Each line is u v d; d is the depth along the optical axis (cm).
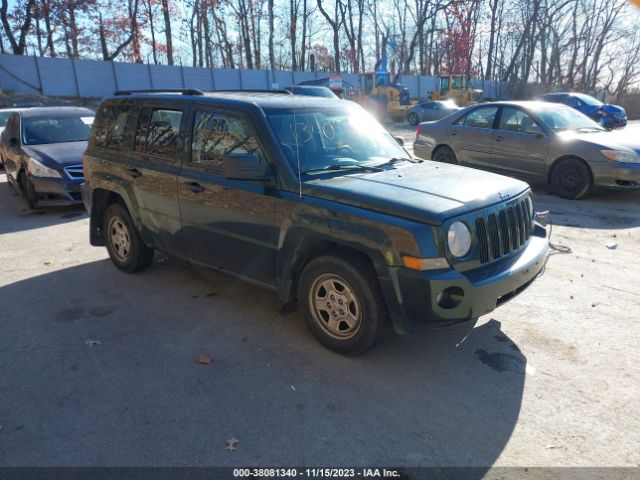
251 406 314
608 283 495
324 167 395
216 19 4447
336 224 340
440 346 383
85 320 439
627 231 668
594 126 925
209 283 520
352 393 326
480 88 4772
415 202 326
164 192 464
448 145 1040
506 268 344
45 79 3166
